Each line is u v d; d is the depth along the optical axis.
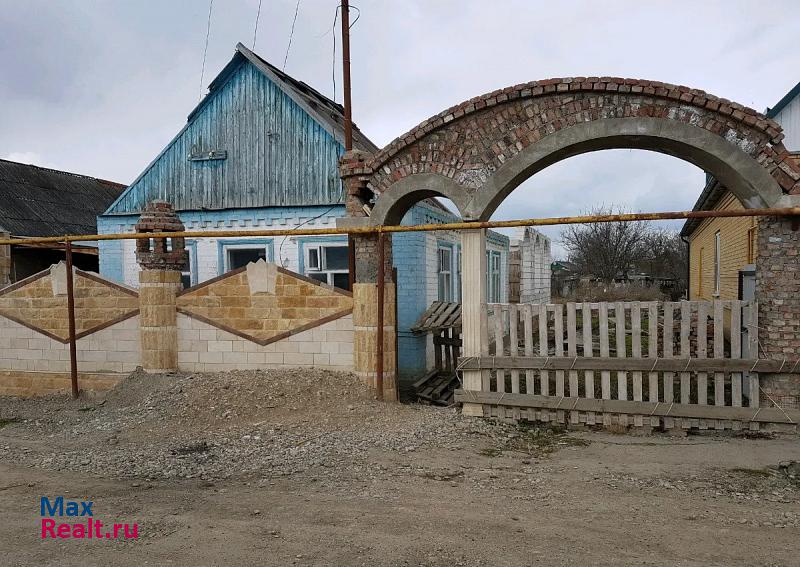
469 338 8.80
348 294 9.74
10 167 19.11
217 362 10.32
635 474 6.31
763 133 7.54
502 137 8.52
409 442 7.42
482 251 8.78
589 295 37.06
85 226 19.19
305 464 6.55
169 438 7.79
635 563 4.11
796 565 4.09
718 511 5.17
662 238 47.78
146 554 4.34
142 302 10.38
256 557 4.25
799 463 6.48
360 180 9.35
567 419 8.36
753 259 12.80
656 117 7.85
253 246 13.77
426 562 4.14
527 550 4.32
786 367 7.51
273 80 13.61
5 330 11.42
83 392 10.84
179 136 14.41
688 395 7.89
